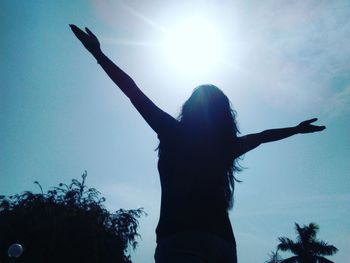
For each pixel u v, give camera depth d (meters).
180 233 1.38
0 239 23.11
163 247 1.38
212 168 1.64
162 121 1.74
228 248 1.43
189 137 1.71
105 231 25.66
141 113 1.77
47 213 24.50
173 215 1.44
